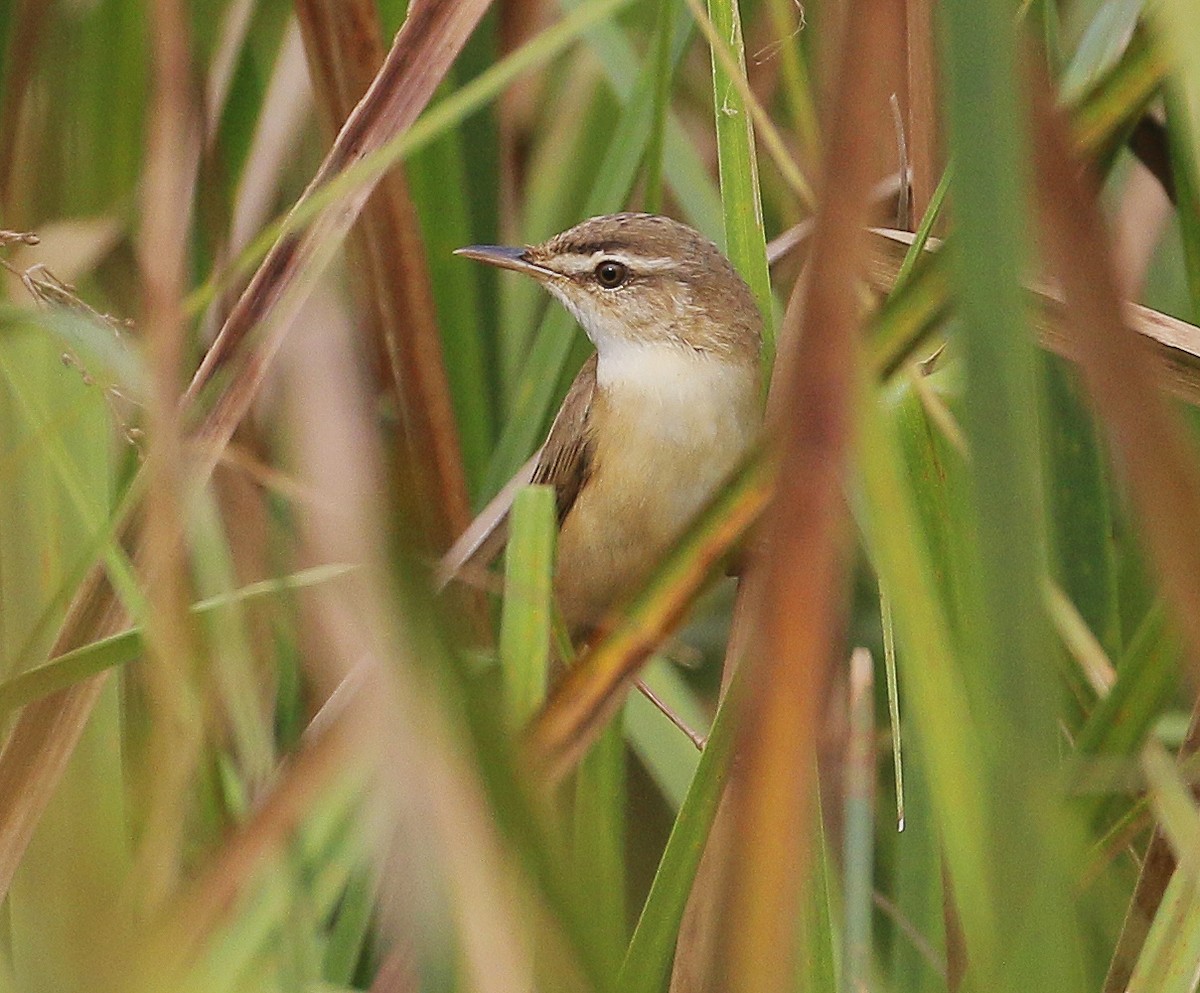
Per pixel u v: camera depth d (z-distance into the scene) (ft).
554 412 8.90
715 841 8.63
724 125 8.71
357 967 8.73
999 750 5.85
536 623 8.60
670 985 8.64
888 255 8.68
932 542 8.63
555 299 8.85
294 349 8.62
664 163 8.84
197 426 8.64
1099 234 5.49
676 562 8.58
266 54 8.88
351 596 6.95
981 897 7.72
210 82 8.83
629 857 8.81
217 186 8.82
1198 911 8.58
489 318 8.87
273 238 8.60
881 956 8.75
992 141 5.62
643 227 8.84
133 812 8.64
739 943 6.22
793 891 6.15
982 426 5.71
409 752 6.01
